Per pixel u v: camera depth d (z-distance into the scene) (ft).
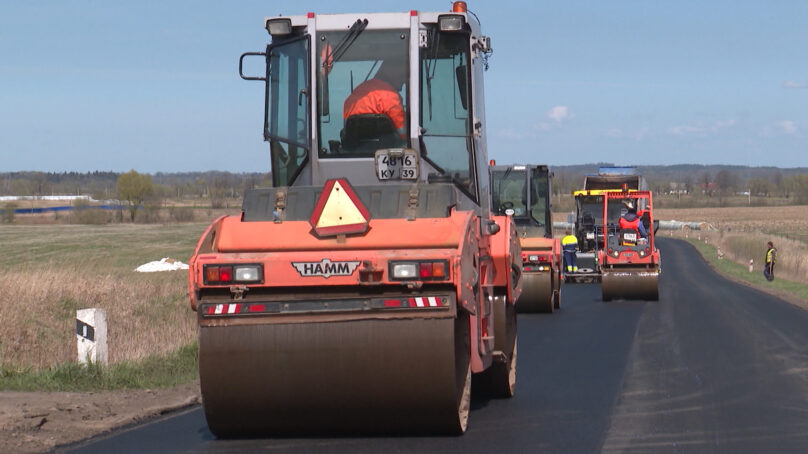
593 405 118.01
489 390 121.39
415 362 90.27
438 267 89.20
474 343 101.50
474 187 110.93
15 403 113.09
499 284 118.11
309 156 111.34
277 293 92.94
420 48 110.73
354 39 111.55
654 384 135.85
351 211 94.43
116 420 106.93
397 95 110.42
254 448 92.68
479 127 115.14
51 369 139.03
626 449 92.58
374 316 90.94
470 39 111.65
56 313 244.01
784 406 117.50
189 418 110.73
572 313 268.82
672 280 458.09
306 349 91.35
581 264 421.59
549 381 139.03
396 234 93.97
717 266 598.34
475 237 99.14
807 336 204.33
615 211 499.51
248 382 92.02
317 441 95.35
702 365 156.87
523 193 297.94
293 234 95.66
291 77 113.39
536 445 93.76
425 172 110.11
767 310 276.62
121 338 193.88
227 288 92.84
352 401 92.17
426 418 93.40
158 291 304.30
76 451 91.45
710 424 105.81
